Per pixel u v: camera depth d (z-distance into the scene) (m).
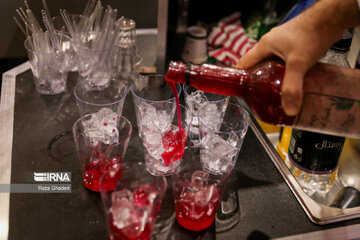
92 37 1.25
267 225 0.88
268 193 0.97
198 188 0.79
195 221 0.83
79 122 0.91
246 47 1.61
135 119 1.19
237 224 0.88
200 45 1.61
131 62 1.38
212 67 0.78
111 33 1.25
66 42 1.31
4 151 1.03
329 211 0.91
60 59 1.23
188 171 0.91
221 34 1.64
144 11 1.46
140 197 0.76
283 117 0.76
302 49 0.71
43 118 1.17
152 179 0.76
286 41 0.73
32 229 0.84
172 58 1.63
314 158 0.98
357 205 0.98
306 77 0.73
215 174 0.93
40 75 1.23
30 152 1.04
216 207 0.83
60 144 1.08
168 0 1.20
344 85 0.73
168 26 1.34
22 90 1.28
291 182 0.98
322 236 0.87
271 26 1.65
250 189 0.97
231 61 1.62
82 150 0.86
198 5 1.75
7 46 1.47
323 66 0.76
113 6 1.40
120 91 1.15
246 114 0.97
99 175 0.90
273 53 0.78
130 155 1.03
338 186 1.06
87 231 0.84
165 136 0.95
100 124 0.97
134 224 0.75
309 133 0.95
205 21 1.81
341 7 0.73
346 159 1.14
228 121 1.07
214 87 0.79
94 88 1.20
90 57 1.24
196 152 1.04
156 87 1.18
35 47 1.18
